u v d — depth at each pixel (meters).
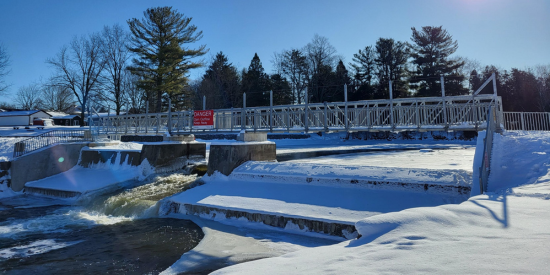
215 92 56.06
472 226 4.41
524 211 4.91
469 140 24.50
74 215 12.06
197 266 6.10
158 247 7.64
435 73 49.78
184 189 13.03
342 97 53.88
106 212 12.14
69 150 19.52
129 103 56.06
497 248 3.46
